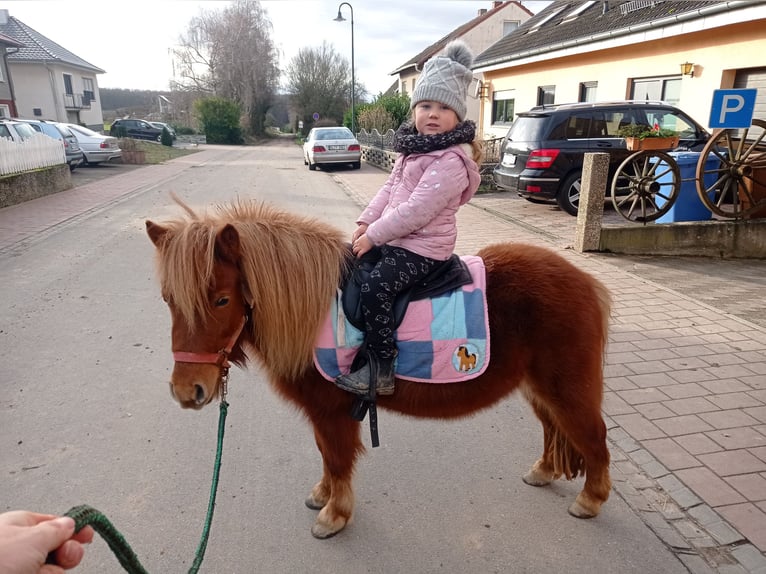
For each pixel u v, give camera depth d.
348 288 2.34
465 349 2.34
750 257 7.78
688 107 10.85
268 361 2.38
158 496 2.88
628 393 3.88
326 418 2.48
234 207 2.37
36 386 3.96
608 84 13.30
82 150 19.05
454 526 2.71
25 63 35.44
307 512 2.80
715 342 4.69
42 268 6.80
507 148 10.70
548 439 2.95
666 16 10.62
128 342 4.71
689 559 2.46
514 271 2.52
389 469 3.16
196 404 2.04
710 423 3.50
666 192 7.98
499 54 19.00
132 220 9.80
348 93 55.59
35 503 2.79
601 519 2.74
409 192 2.38
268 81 55.59
